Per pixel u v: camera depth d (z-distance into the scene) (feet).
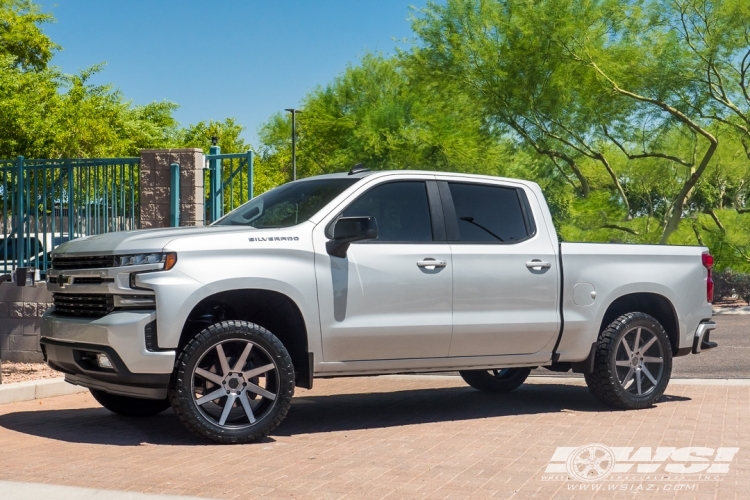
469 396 30.73
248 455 19.98
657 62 86.28
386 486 17.06
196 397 21.61
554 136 96.84
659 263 28.09
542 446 21.22
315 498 16.08
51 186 37.52
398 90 126.72
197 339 20.79
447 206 24.77
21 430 23.31
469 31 98.22
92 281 21.83
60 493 16.01
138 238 21.48
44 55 108.06
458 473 18.26
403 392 31.91
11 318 36.45
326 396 30.89
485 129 103.50
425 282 23.68
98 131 102.78
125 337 20.45
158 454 20.04
